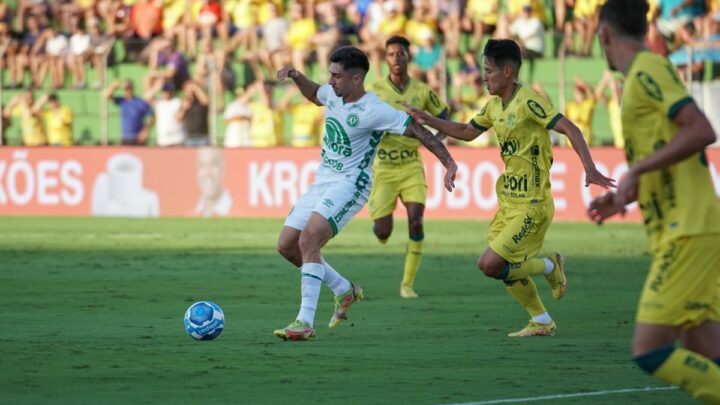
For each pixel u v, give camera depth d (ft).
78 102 300.20
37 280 162.30
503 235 112.88
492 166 265.75
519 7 279.28
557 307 138.21
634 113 66.28
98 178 283.59
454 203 269.03
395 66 152.05
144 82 292.40
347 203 109.50
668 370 64.69
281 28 297.94
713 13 271.69
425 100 153.17
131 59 301.22
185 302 139.44
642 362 65.36
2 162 287.69
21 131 299.58
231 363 95.91
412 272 148.15
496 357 100.17
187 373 91.09
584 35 276.00
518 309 135.74
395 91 152.97
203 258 193.88
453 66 278.26
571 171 264.93
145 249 208.64
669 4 270.26
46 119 297.33
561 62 268.21
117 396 81.71
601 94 271.49
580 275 173.88
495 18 285.84
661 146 65.72
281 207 275.59
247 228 252.01
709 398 64.59
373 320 125.49
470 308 136.67
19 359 97.40
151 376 89.61
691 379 64.49
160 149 281.54
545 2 282.97
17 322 121.29
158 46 294.05
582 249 213.46
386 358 99.19
